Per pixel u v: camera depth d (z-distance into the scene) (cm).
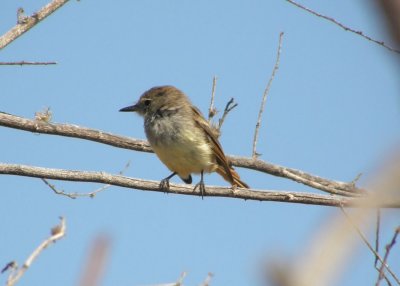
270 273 163
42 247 493
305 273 162
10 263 508
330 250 166
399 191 177
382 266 659
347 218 184
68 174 1055
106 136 1245
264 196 1126
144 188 1116
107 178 1079
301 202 1113
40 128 1139
